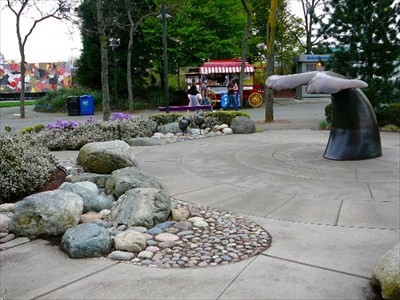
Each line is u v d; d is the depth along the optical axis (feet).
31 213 14.78
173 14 88.43
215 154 30.55
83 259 12.89
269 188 20.97
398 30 43.91
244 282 11.24
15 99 161.99
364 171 23.90
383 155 28.07
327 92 24.11
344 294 10.55
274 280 11.32
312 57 92.43
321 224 15.74
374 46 44.16
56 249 13.70
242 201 18.94
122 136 37.70
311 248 13.44
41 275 11.90
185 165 26.91
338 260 12.51
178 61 97.86
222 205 18.42
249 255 12.94
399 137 37.47
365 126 26.96
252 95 85.66
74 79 145.89
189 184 22.09
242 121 42.52
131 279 11.55
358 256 12.79
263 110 79.36
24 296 10.77
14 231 14.84
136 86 98.37
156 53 97.40
